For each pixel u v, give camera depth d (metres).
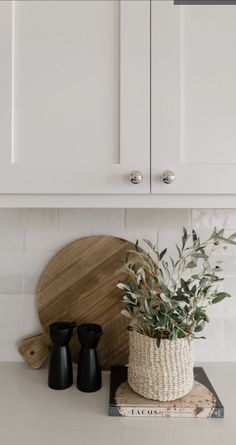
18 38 0.87
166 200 0.89
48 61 0.87
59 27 0.87
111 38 0.87
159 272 1.08
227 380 1.12
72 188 0.87
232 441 0.85
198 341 1.23
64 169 0.87
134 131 0.86
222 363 1.23
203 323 0.99
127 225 1.22
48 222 1.22
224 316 1.23
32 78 0.87
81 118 0.87
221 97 0.87
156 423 0.91
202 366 1.21
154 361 0.95
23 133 0.87
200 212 1.21
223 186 0.86
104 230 1.22
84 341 1.05
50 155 0.87
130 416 0.93
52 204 0.89
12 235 1.22
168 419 0.93
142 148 0.86
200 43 0.87
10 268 1.22
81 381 1.06
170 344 0.94
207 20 0.87
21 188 0.87
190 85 0.87
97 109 0.87
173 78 0.86
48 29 0.87
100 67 0.87
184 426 0.90
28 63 0.87
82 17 0.87
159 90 0.86
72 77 0.87
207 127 0.87
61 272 1.21
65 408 0.97
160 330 0.96
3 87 0.86
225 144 0.87
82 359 1.06
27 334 1.23
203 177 0.86
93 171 0.87
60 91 0.87
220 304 1.22
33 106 0.87
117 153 0.87
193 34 0.87
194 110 0.87
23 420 0.92
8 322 1.23
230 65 0.87
